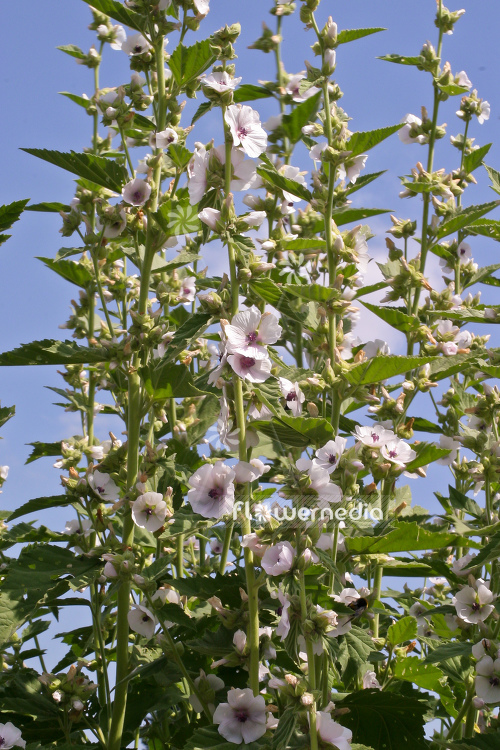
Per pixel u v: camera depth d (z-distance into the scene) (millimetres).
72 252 1665
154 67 1682
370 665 1612
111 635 1729
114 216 1619
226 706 1394
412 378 1627
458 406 1740
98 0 1640
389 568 1654
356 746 1421
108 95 1674
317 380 1479
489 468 1594
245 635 1428
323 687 1415
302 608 1339
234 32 1535
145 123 1694
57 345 1566
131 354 1578
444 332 1687
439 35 1797
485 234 1839
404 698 1477
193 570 1831
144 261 1617
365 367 1461
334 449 1422
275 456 1575
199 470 1397
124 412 1790
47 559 1552
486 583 1583
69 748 1508
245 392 1421
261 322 1389
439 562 1591
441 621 1690
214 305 1412
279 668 1407
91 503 1621
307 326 1526
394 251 1689
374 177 1687
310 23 1646
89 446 1799
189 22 1638
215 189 1434
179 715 1703
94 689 1547
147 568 1528
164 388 1572
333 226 1554
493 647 1499
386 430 1479
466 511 1628
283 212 1689
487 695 1489
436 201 1731
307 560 1351
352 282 1612
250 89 1828
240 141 1417
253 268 1412
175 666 1586
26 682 1588
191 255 1648
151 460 1559
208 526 1390
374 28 1646
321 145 1644
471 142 1956
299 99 1784
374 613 1570
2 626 1492
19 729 1541
